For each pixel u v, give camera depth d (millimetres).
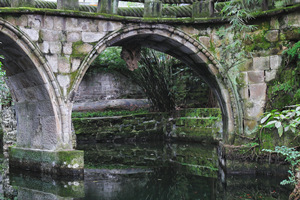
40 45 7590
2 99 10750
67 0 7828
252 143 7965
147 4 8406
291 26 7758
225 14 8375
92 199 5984
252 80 8148
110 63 16312
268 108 7938
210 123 13344
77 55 7922
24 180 7441
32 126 8562
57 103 7785
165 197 6195
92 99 16469
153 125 15430
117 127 15031
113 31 8133
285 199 5973
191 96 15055
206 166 9133
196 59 8859
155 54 15125
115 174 8109
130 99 16688
